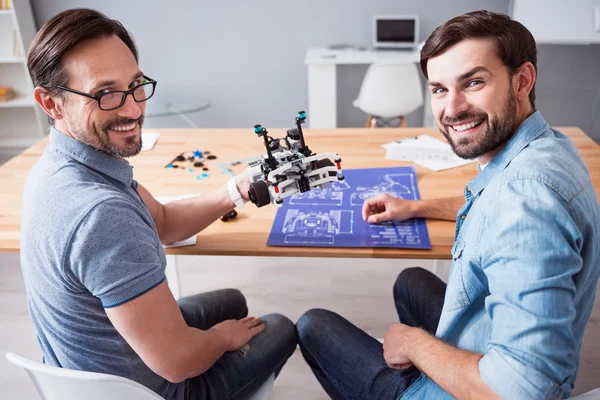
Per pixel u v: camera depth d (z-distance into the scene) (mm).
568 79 3941
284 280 2342
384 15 3785
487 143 923
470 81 898
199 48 3969
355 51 3750
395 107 3482
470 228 922
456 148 963
